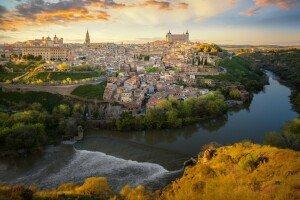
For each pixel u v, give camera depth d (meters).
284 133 186.50
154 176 178.50
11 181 174.75
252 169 122.31
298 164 115.25
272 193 98.56
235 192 104.75
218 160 143.75
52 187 166.75
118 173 184.25
